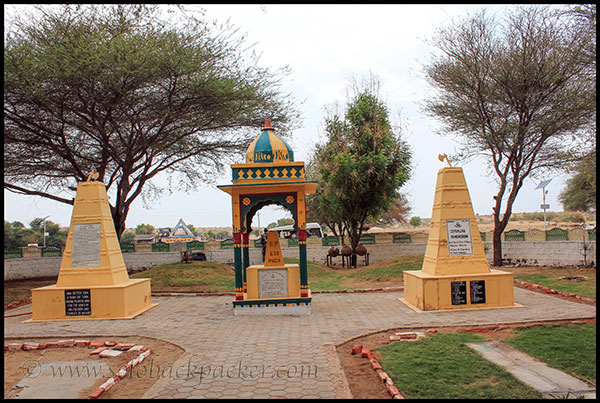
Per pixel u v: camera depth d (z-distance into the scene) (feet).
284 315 35.09
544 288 41.14
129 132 64.59
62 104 50.24
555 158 63.67
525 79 57.82
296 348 24.68
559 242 60.95
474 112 63.16
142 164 64.34
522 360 20.77
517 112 61.72
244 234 41.29
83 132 62.03
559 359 20.56
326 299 43.32
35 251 76.95
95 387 19.35
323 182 84.53
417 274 36.37
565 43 54.60
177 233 102.42
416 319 31.14
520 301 36.29
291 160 37.37
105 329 31.22
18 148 58.34
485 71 60.85
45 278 74.69
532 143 64.08
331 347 24.57
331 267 80.02
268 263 36.91
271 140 36.70
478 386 17.65
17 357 24.72
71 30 49.85
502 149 62.49
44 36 50.42
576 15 47.03
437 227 35.88
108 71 48.75
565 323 27.76
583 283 42.47
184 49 51.98
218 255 85.20
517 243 67.46
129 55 47.62
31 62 45.09
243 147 68.59
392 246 85.25
